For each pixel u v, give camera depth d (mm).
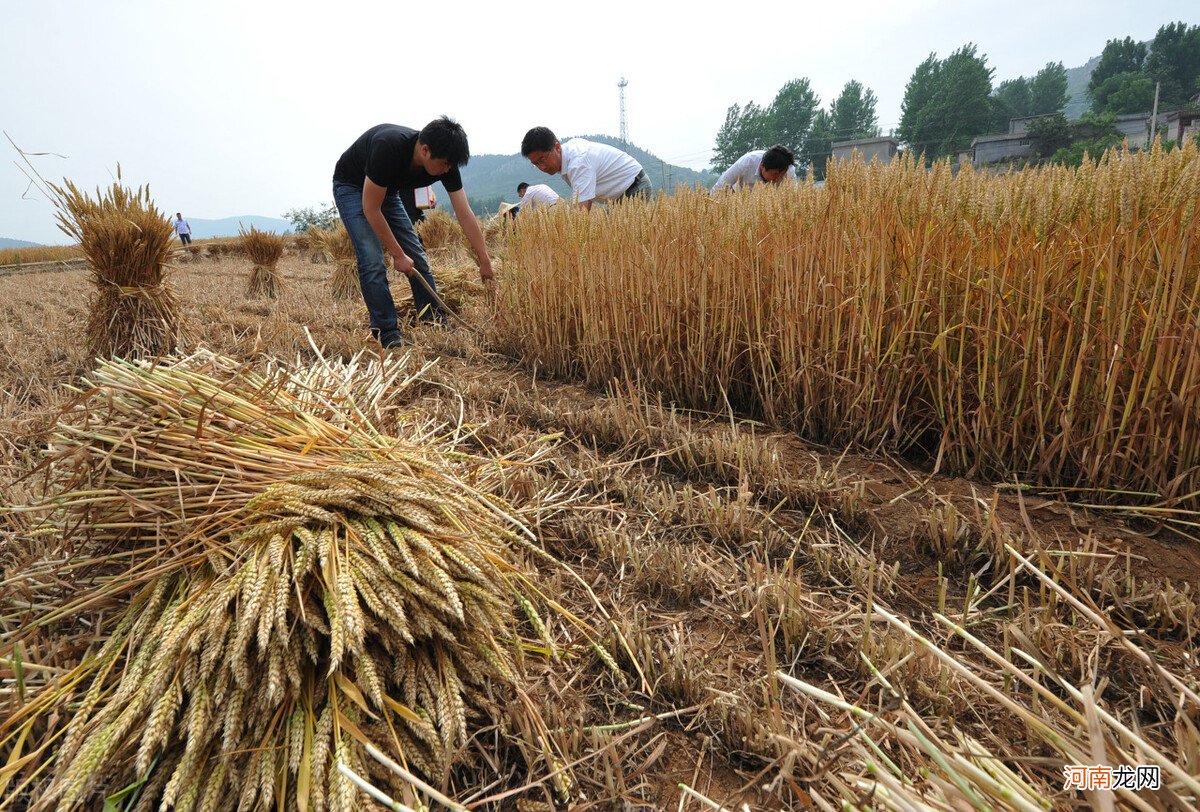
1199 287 2025
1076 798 1060
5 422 2924
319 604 1317
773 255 3191
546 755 1316
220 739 1152
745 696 1488
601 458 3037
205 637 1191
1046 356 2361
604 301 3951
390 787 1188
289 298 8297
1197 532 2080
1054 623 1617
